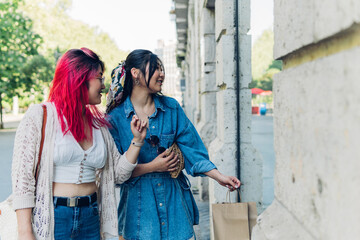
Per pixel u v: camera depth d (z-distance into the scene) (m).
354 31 0.63
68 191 1.64
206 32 4.97
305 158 0.85
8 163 8.68
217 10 3.41
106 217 1.83
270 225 1.08
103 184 1.84
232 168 3.18
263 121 26.12
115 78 2.08
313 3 0.77
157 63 2.03
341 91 0.65
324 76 0.73
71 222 1.63
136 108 2.09
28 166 1.55
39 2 32.59
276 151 1.13
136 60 2.02
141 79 2.02
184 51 24.09
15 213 1.58
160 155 2.02
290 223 0.97
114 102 2.09
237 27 3.10
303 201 0.87
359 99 0.58
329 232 0.72
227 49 3.13
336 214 0.68
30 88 21.91
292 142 0.96
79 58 1.68
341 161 0.65
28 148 1.55
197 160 2.07
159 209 2.01
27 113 1.60
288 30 0.96
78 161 1.66
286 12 0.98
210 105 5.18
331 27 0.68
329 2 0.68
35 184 1.59
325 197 0.73
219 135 3.48
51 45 31.94
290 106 0.97
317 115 0.77
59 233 1.61
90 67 1.70
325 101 0.73
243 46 3.15
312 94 0.80
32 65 21.45
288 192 1.00
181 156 2.07
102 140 1.78
